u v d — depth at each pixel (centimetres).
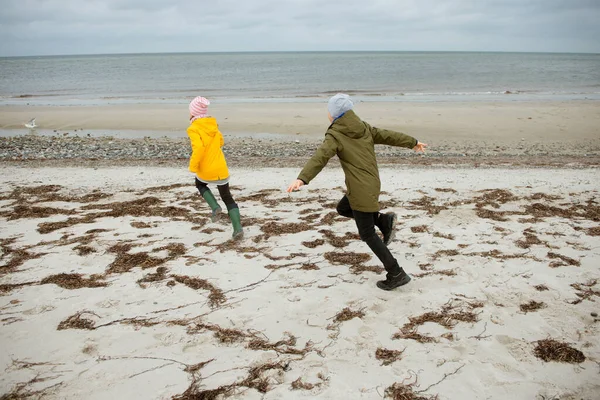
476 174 938
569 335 347
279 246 538
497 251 512
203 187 557
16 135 1684
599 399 279
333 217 642
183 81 4266
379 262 492
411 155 1284
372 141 405
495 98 2655
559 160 1183
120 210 673
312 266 480
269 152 1343
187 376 303
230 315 383
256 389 291
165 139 1609
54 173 956
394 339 346
